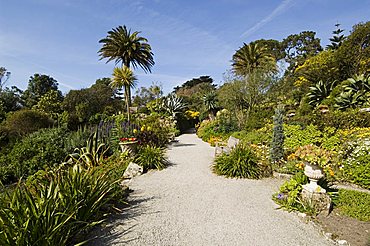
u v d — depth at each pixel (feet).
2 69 86.12
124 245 9.36
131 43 57.93
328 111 34.30
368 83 39.58
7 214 7.60
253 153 21.31
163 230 10.67
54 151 23.02
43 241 7.57
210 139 43.21
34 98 114.62
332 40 96.73
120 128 28.91
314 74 65.82
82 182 11.09
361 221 11.46
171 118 58.80
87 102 90.79
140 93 107.76
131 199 14.71
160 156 23.68
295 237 10.18
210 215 12.37
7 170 21.43
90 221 10.52
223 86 52.80
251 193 15.90
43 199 8.78
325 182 16.38
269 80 49.42
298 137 27.37
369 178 16.71
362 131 23.12
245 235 10.33
